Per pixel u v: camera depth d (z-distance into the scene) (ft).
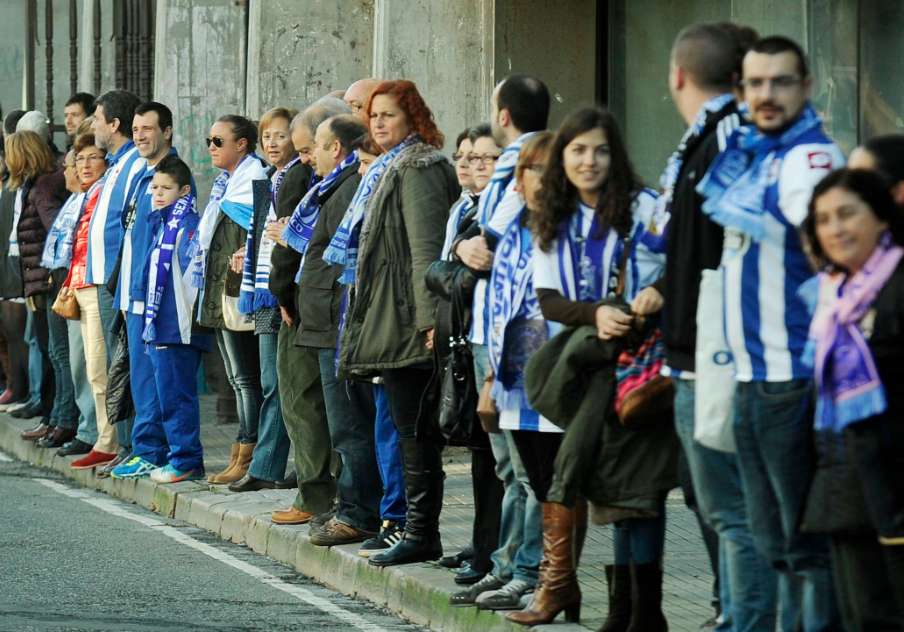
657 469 42.04
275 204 66.74
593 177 43.32
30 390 104.37
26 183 95.81
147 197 78.64
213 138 74.64
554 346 43.14
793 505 36.06
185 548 66.64
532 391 43.21
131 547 66.33
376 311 55.67
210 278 74.64
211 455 87.30
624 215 43.45
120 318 80.89
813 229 34.01
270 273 65.31
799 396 35.81
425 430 53.31
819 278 34.60
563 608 46.55
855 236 33.06
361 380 58.13
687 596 50.88
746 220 35.88
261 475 73.97
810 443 35.99
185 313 77.25
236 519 68.59
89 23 131.54
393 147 56.70
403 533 57.00
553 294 43.57
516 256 46.29
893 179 33.24
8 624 50.83
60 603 54.54
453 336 50.42
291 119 69.31
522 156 45.01
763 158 36.40
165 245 77.05
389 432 58.59
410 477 56.34
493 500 51.96
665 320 38.73
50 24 145.38
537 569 48.57
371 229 55.88
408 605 53.62
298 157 68.59
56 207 94.79
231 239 74.23
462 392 50.52
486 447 51.11
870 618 33.58
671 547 59.52
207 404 111.04
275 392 72.95
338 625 52.39
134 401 80.18
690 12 86.17
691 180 38.01
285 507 69.31
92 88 131.95
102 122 83.71
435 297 53.98
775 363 35.99
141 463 80.07
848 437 33.09
